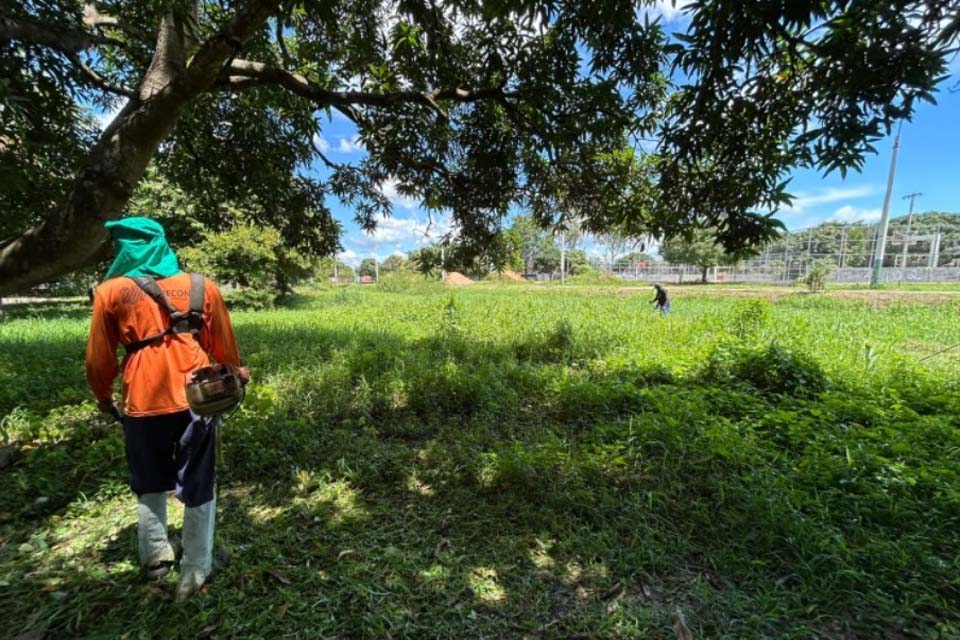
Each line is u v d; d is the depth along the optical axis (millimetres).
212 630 1891
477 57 3436
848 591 2092
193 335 2131
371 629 1893
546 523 2662
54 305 19875
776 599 2072
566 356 7270
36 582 2174
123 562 2326
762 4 1744
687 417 3947
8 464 3412
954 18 1592
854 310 17859
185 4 2510
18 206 3291
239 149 4703
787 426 3955
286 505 2906
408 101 3715
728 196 2377
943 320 13227
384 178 4727
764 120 2150
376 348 7418
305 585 2152
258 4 2486
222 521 2711
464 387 4930
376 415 4570
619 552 2400
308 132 4590
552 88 3156
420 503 2922
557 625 1967
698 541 2527
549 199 4215
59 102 3252
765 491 2732
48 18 2977
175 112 2756
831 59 1802
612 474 3207
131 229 2043
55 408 4457
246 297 17188
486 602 2094
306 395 4832
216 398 1951
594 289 34500
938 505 2686
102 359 1999
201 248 15992
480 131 3885
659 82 2988
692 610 2043
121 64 4270
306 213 5312
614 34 2727
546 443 3576
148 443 2041
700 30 1952
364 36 3467
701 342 8094
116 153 2734
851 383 5348
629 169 3467
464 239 4637
